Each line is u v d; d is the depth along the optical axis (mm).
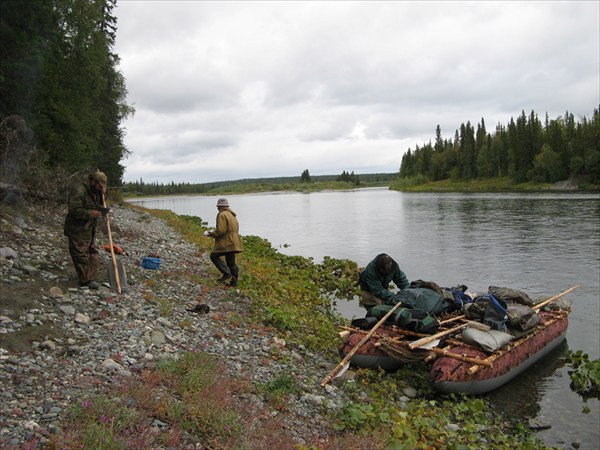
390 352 7645
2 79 16047
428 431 5742
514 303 9188
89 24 23984
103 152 35438
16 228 11094
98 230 14820
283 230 36094
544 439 6332
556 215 40062
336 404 6152
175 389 5246
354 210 59062
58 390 4871
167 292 9367
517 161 120250
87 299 7668
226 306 9375
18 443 3898
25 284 7809
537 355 8773
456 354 7426
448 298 9406
